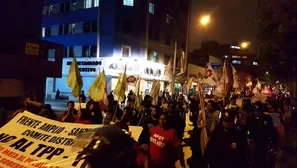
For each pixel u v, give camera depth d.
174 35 48.12
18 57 22.78
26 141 4.70
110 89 34.16
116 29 35.12
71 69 7.48
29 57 23.69
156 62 42.56
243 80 47.38
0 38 22.30
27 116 5.16
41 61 24.64
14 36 22.98
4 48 22.64
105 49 35.25
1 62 21.56
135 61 35.97
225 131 5.12
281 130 7.41
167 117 5.52
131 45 37.03
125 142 2.15
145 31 38.72
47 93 40.12
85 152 2.12
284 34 8.00
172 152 5.42
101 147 2.06
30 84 24.14
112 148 2.07
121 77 8.95
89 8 37.00
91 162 2.11
